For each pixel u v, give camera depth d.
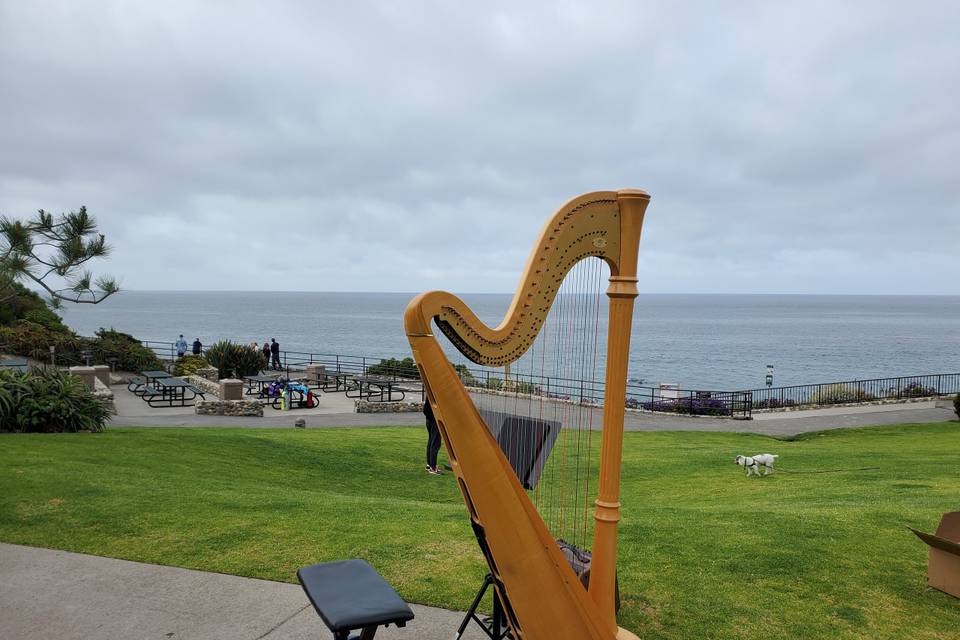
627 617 5.02
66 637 4.57
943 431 19.00
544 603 3.40
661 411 23.72
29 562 5.82
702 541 6.75
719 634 4.78
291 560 5.97
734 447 15.79
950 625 4.97
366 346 106.44
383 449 13.80
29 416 12.01
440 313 3.17
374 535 6.68
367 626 3.36
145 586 5.39
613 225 3.48
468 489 3.26
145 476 9.10
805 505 8.82
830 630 4.87
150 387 24.05
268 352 31.66
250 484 9.59
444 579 5.58
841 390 28.55
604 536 3.66
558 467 7.89
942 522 5.61
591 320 3.95
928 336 147.00
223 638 4.58
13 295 13.32
